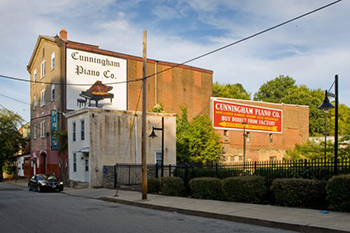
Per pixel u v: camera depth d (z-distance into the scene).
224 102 42.91
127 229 9.58
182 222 10.76
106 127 27.67
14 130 47.81
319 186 11.77
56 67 34.66
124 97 37.00
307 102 64.00
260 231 9.16
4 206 15.47
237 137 43.44
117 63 36.88
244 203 13.84
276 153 47.44
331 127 59.19
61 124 33.38
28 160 46.25
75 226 10.12
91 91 34.91
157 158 30.08
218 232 9.06
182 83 42.00
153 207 14.55
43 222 10.90
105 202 17.44
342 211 10.85
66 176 32.69
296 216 10.37
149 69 39.31
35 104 42.34
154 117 30.27
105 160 27.31
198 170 18.23
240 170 16.06
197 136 35.31
